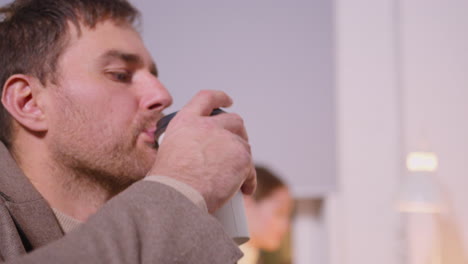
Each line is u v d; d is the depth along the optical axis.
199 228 0.48
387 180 2.15
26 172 0.71
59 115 0.69
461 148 2.08
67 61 0.70
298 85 2.12
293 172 2.09
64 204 0.70
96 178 0.70
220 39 2.04
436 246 2.04
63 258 0.43
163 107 0.73
